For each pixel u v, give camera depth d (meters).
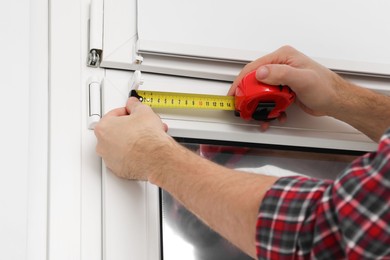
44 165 1.21
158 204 1.23
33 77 1.28
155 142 1.12
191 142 1.37
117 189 1.20
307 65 1.29
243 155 1.41
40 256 1.13
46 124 1.25
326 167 1.46
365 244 0.81
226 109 1.31
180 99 1.29
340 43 1.48
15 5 1.25
